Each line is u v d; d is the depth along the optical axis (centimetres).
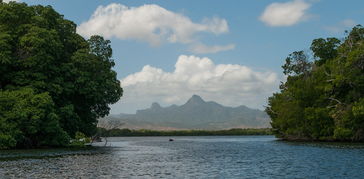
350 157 4109
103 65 7075
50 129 5544
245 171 3031
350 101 7600
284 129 9969
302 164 3506
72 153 4872
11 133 5144
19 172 2844
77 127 6519
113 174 2800
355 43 7875
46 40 5756
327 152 4934
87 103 6975
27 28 5909
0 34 5581
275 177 2667
